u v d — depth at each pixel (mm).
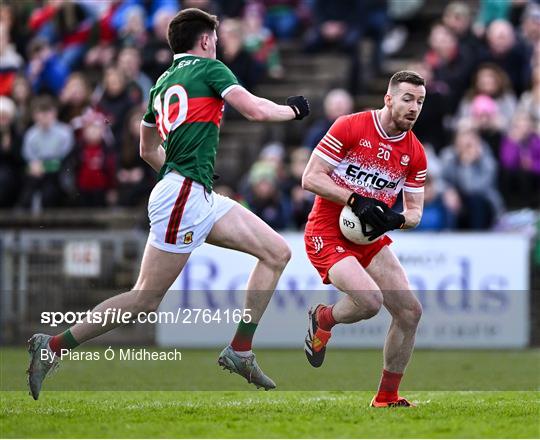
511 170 52812
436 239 45875
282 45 65312
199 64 24812
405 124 25500
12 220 52844
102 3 63344
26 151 55000
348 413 24766
